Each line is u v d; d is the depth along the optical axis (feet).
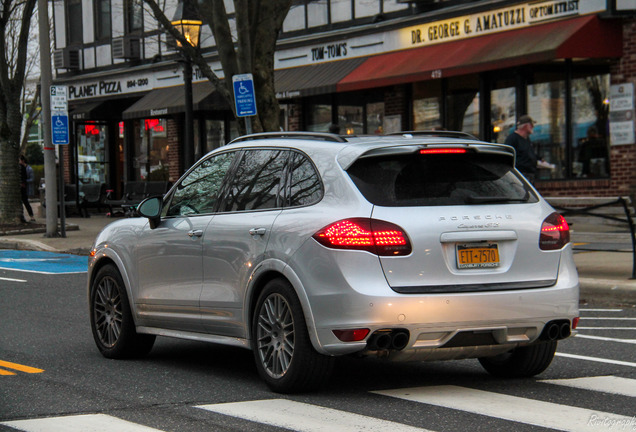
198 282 36.96
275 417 29.66
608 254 75.56
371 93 121.80
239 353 42.91
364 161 32.42
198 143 154.92
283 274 32.45
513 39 97.25
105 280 41.98
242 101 73.41
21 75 121.60
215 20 83.56
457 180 32.81
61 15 177.68
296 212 33.06
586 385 34.68
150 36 147.84
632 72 91.20
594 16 91.20
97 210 166.50
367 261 30.76
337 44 122.52
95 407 31.55
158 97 150.00
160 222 39.63
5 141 121.39
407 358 31.73
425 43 110.42
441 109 112.06
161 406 31.58
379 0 117.39
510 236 32.35
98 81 168.55
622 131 92.02
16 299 62.13
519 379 35.94
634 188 60.90
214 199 37.60
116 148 173.68
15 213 122.01
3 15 120.98
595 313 54.80
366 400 32.09
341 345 30.76
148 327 40.22
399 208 31.48
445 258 31.42
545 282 32.89
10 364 40.01
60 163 109.91
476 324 31.32
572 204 64.13
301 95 120.67
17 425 29.01
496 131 105.19
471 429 28.14
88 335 48.03
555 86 98.58
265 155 36.11
